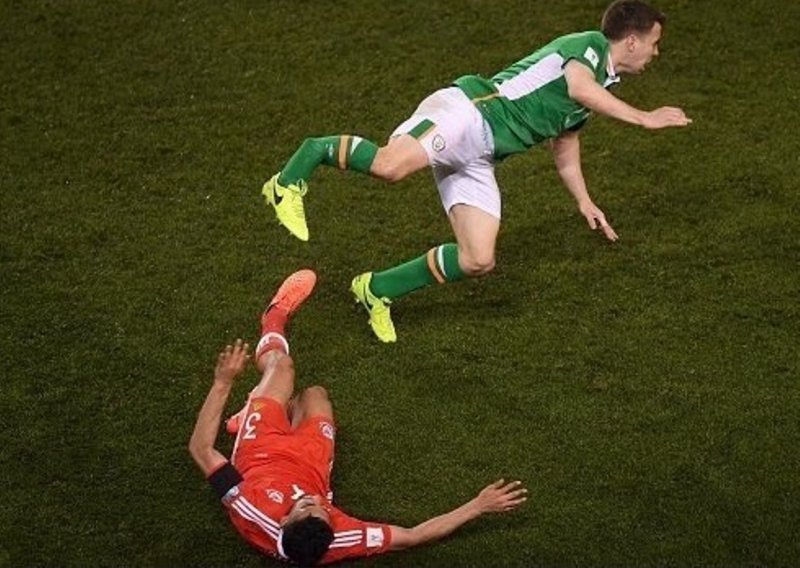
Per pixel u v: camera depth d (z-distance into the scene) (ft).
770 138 98.32
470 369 82.38
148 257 90.74
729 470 75.87
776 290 86.58
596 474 76.02
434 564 72.08
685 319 84.99
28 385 82.07
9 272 89.45
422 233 92.48
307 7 111.65
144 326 85.76
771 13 108.99
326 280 89.15
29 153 99.14
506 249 90.79
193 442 71.51
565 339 84.07
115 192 95.91
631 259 89.40
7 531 74.08
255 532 70.18
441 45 107.65
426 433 78.74
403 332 85.10
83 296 87.81
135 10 111.55
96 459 77.87
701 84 103.40
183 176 97.14
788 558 71.41
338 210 94.38
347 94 103.81
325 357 83.66
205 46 108.37
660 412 79.30
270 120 101.76
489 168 79.97
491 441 78.07
